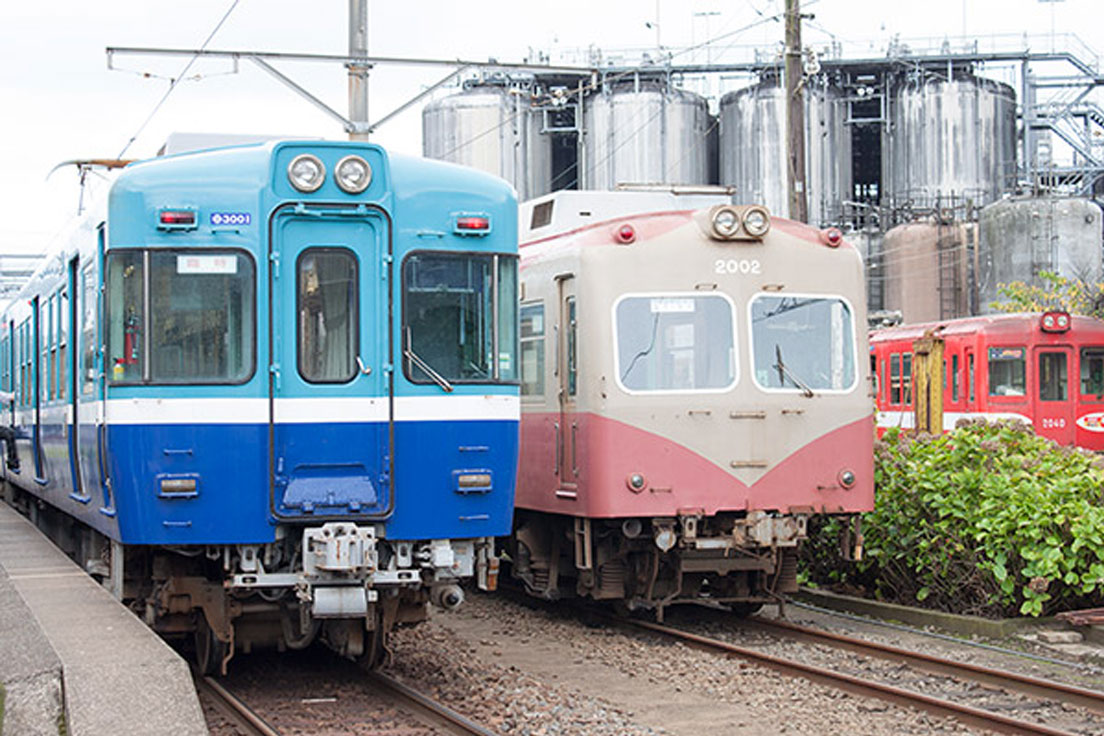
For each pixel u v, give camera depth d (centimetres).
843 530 1555
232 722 1030
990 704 1083
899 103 5769
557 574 1639
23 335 1912
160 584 1149
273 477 1071
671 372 1455
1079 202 5116
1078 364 3091
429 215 1123
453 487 1109
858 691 1138
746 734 1005
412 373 1105
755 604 1584
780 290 1499
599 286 1454
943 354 3275
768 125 5450
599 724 1023
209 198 1084
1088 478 1483
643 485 1433
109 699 830
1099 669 1223
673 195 1784
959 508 1494
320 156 1102
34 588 1230
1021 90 6119
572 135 5825
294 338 1084
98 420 1142
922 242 5375
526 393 1658
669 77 5594
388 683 1127
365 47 2239
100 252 1150
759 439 1466
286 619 1158
